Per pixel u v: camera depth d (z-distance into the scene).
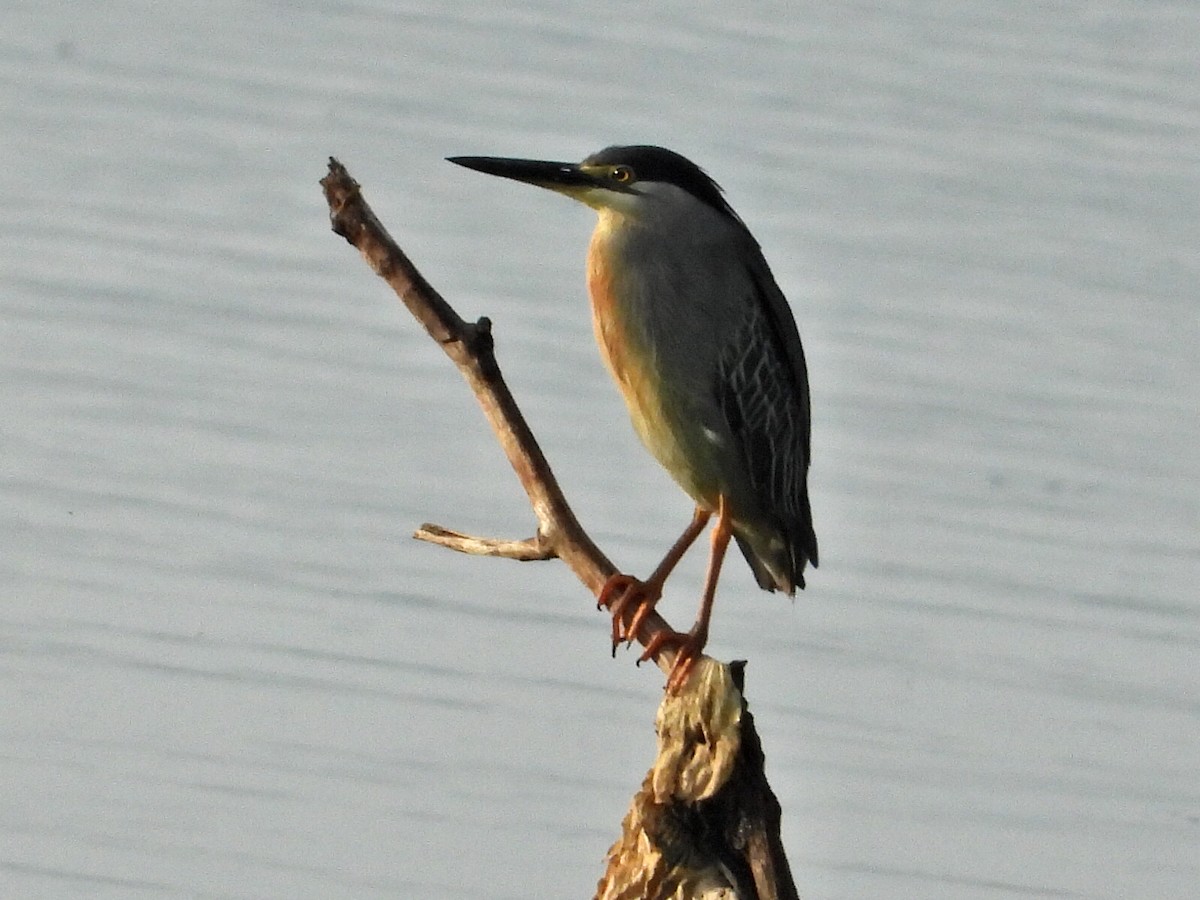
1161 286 16.62
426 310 6.48
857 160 19.11
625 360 8.31
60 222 16.20
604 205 8.25
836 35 22.84
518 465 6.73
